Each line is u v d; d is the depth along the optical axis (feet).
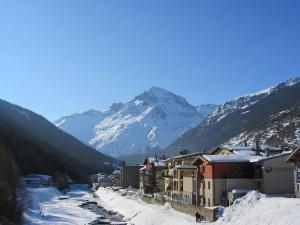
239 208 275.18
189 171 405.18
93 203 648.79
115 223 393.09
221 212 291.99
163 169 568.00
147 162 654.53
